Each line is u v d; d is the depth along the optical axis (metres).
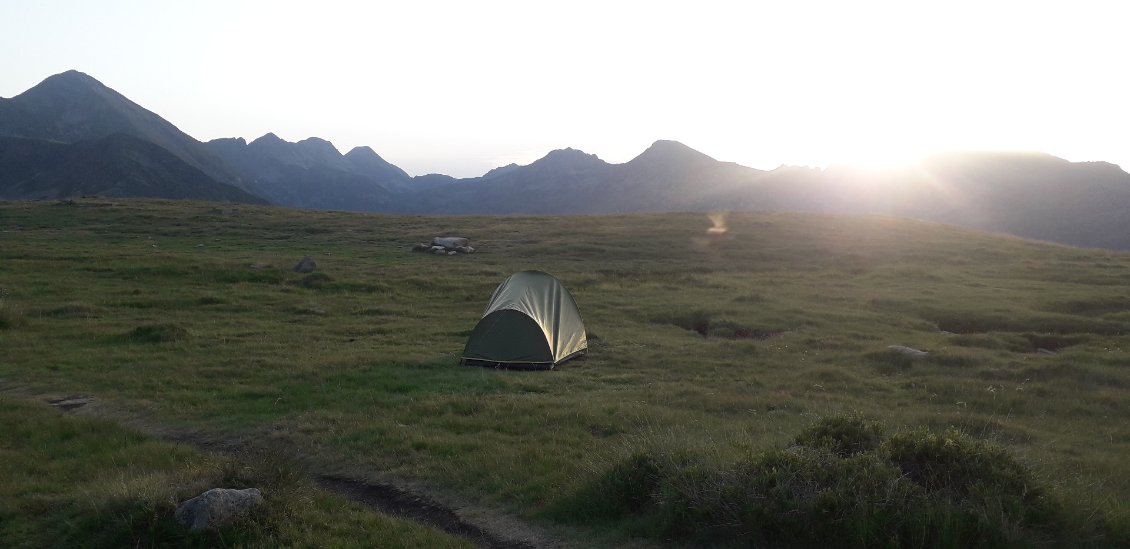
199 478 9.26
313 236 57.28
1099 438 13.16
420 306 30.34
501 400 15.42
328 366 18.58
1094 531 7.64
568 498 9.34
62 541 8.18
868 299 33.31
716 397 15.90
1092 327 27.81
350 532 8.45
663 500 8.44
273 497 8.86
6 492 9.72
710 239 58.47
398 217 73.81
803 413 14.64
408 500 9.99
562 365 20.30
